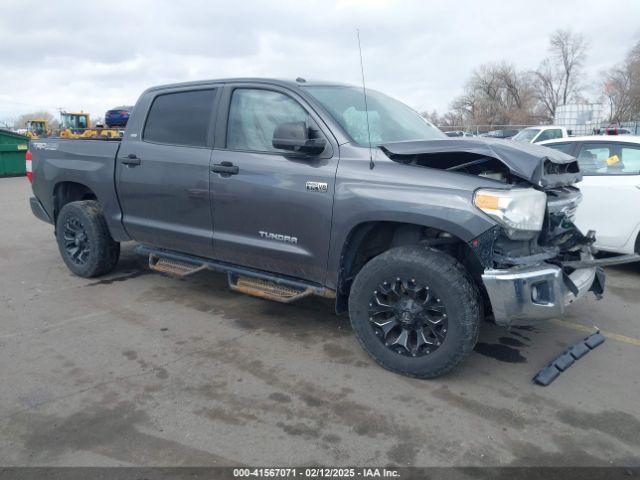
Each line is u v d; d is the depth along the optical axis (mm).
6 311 4648
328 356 3822
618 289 5402
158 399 3199
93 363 3664
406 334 3449
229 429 2896
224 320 4500
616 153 5828
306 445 2764
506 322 3164
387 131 3986
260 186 3916
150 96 4816
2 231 8344
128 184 4840
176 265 4852
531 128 16766
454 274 3195
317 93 3924
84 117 34562
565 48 59000
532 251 3316
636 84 55000
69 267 5652
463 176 3221
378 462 2635
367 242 3840
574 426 2963
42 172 5613
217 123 4266
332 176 3588
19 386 3334
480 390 3357
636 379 3518
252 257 4137
